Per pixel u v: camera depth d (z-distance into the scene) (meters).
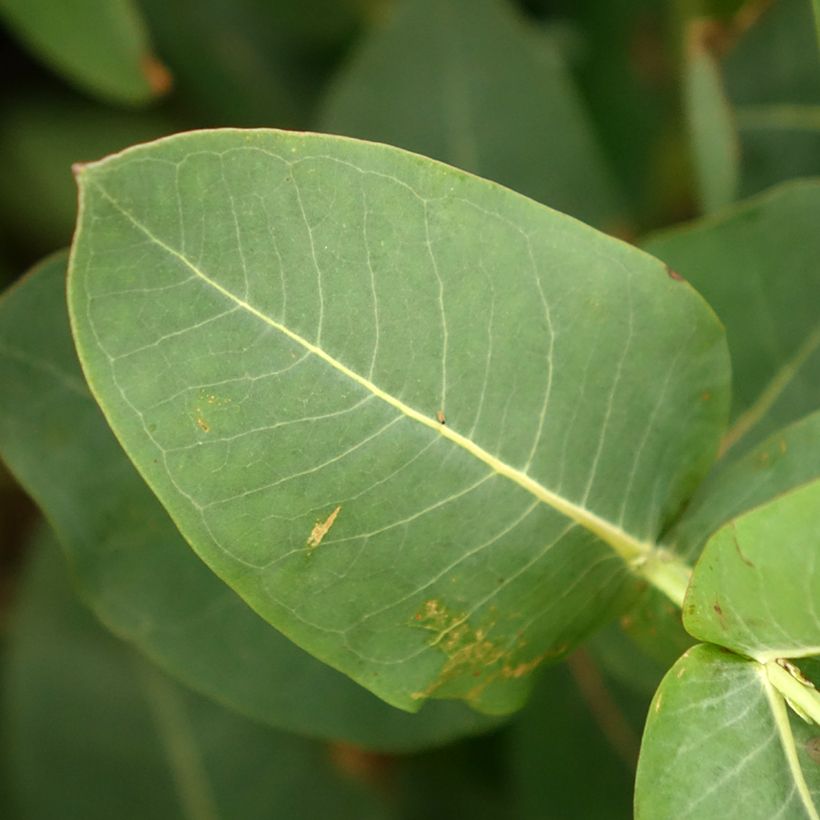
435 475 0.29
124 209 0.27
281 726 0.34
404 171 0.28
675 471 0.30
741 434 0.35
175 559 0.34
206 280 0.27
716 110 0.37
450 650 0.29
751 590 0.28
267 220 0.27
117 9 0.37
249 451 0.28
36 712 0.38
